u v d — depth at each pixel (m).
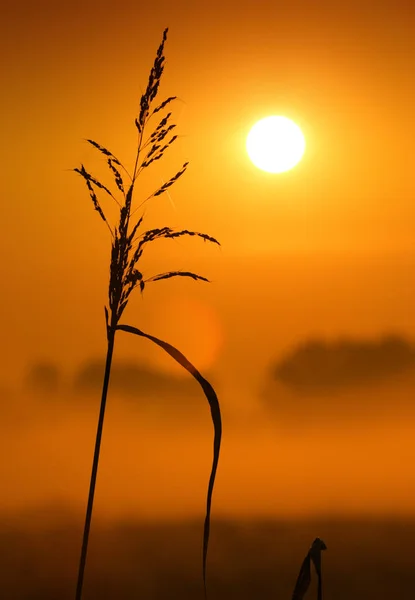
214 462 3.96
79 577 3.78
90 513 3.83
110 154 4.00
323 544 3.91
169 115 4.01
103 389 3.94
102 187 4.01
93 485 3.82
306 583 3.89
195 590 13.95
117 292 3.99
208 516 3.86
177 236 4.00
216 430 4.03
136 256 4.00
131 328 4.01
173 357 4.04
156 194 4.07
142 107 4.01
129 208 4.00
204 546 3.83
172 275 4.04
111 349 3.98
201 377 4.08
